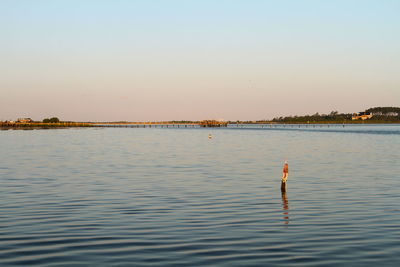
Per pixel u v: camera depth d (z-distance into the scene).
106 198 25.78
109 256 14.84
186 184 31.70
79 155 59.62
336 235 17.45
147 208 22.84
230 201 24.88
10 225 19.11
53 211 22.08
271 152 65.44
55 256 14.83
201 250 15.50
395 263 14.09
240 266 13.85
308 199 25.52
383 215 21.06
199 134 154.50
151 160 52.06
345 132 172.75
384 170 40.84
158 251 15.39
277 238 17.05
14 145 83.50
